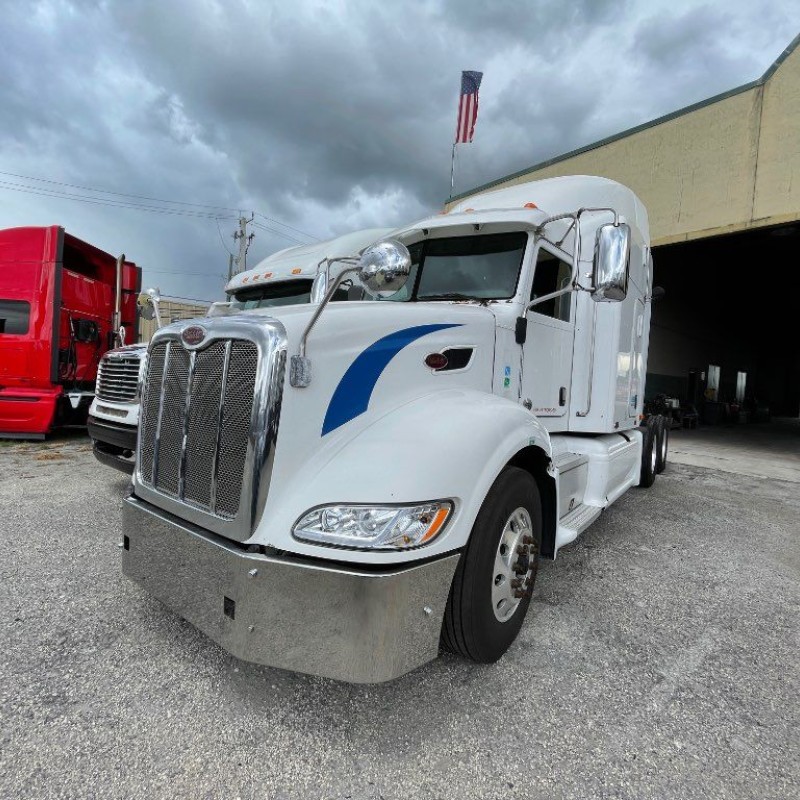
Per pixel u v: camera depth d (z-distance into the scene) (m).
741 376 25.06
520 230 3.49
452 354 2.82
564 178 4.73
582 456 4.19
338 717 2.13
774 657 2.74
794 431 19.66
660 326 17.70
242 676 2.36
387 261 2.19
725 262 19.19
